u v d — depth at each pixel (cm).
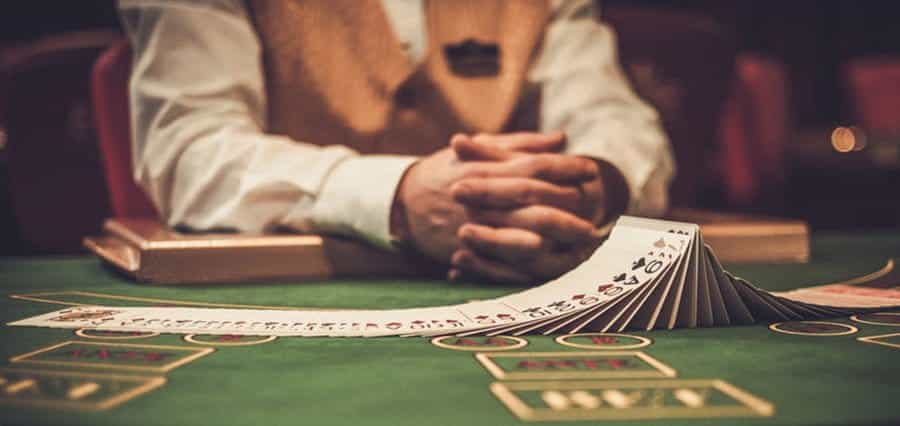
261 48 170
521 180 124
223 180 144
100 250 140
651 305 87
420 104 180
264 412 56
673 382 64
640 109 189
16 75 278
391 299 110
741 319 90
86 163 283
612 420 54
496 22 186
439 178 128
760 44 609
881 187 412
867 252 166
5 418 54
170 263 123
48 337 81
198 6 161
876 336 84
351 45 174
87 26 511
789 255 153
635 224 101
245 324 87
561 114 188
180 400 59
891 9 626
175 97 153
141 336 82
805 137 426
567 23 198
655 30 294
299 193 137
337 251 131
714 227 152
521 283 125
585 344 79
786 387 62
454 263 125
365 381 64
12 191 282
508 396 60
